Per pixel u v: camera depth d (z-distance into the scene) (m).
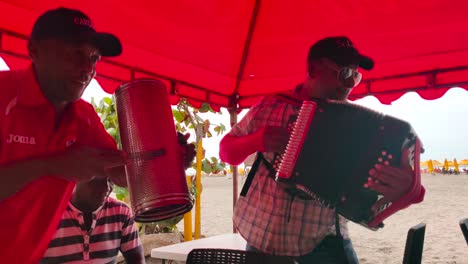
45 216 1.52
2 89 1.34
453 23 3.04
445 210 10.47
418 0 2.86
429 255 6.40
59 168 1.15
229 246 3.39
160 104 1.29
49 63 1.32
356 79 1.82
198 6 2.98
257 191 1.99
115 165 1.19
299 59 3.71
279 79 3.99
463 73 3.25
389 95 3.65
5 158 1.33
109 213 1.77
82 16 1.35
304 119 1.55
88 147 1.19
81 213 1.68
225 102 4.16
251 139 1.82
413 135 1.45
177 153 1.27
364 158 1.47
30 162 1.14
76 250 1.66
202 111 5.42
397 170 1.42
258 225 1.96
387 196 1.43
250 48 3.62
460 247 6.82
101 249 1.71
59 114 1.48
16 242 1.47
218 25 3.25
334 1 3.00
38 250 1.57
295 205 1.88
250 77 4.04
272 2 3.09
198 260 1.59
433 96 3.46
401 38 3.29
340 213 1.50
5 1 2.46
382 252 6.62
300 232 1.89
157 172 1.22
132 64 3.29
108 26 2.96
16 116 1.33
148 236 5.67
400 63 3.50
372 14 3.09
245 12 3.17
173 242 5.68
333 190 1.49
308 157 1.51
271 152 1.86
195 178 5.73
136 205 1.22
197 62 3.67
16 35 2.57
